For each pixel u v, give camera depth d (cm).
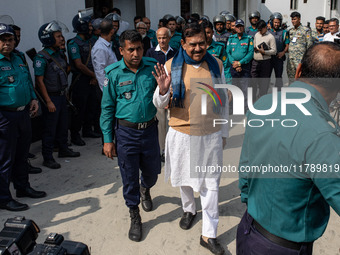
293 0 1809
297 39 676
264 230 155
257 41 653
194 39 250
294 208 143
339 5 2000
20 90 335
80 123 533
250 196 162
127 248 287
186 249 283
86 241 296
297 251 147
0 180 339
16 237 141
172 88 262
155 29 836
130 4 830
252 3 1413
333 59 137
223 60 430
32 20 536
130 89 278
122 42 270
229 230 308
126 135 285
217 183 274
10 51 328
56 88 443
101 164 460
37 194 372
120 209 347
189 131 266
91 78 528
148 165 305
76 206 354
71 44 511
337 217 325
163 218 329
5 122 329
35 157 490
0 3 483
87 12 522
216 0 1124
